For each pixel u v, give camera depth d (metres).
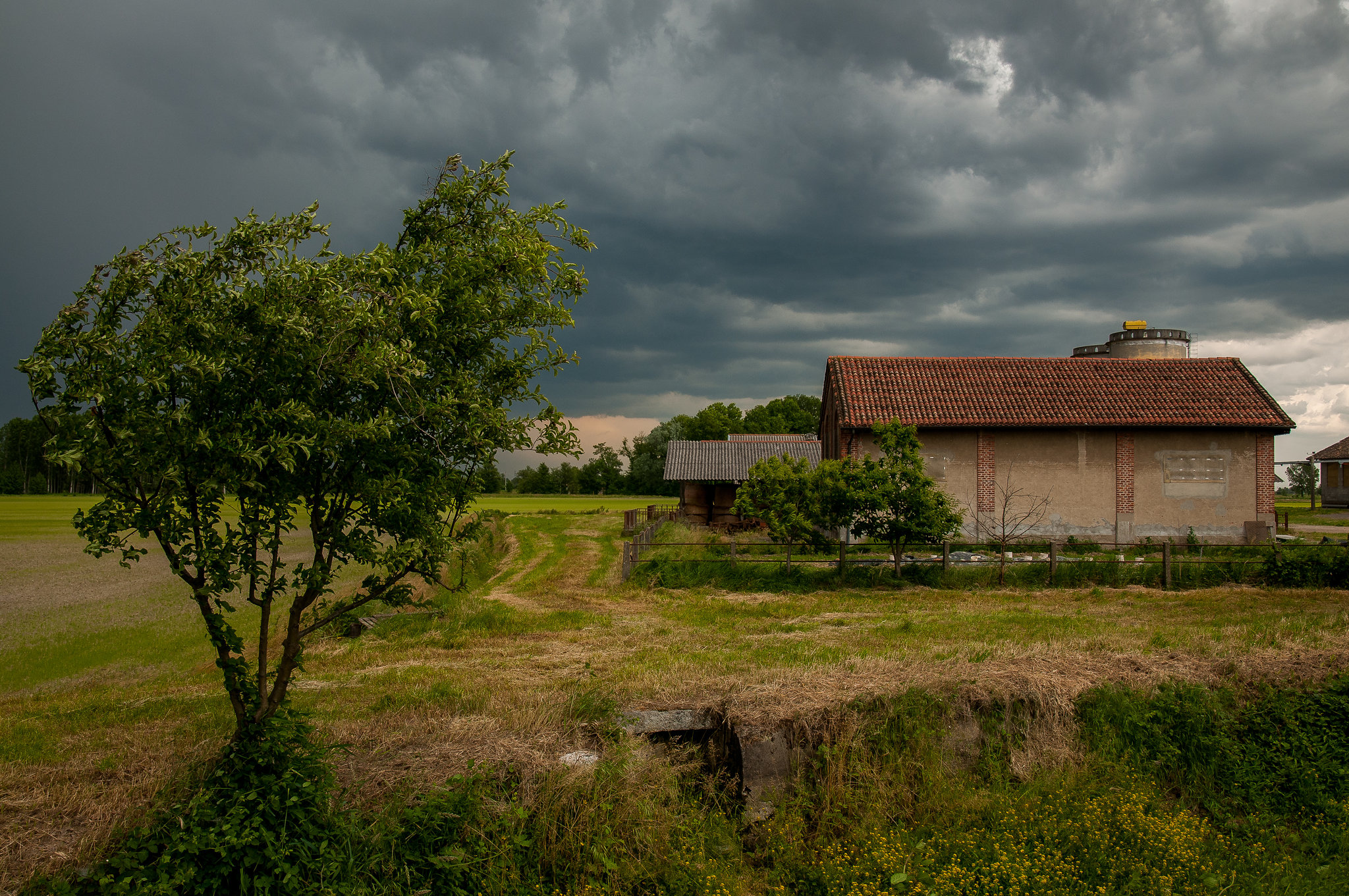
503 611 14.50
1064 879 6.30
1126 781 7.54
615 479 125.62
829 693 7.95
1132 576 18.02
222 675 10.58
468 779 6.35
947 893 6.03
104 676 12.27
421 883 5.68
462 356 6.44
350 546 5.83
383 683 9.44
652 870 6.20
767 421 99.62
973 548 23.48
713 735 7.75
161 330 5.25
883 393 26.58
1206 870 6.55
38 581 24.20
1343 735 8.21
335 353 5.46
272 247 5.62
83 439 5.11
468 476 6.40
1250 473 25.06
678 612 15.09
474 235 6.41
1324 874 6.70
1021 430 25.38
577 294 6.74
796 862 6.48
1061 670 8.93
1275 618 13.76
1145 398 26.06
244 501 5.70
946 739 7.77
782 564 18.52
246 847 5.33
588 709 7.71
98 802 5.81
